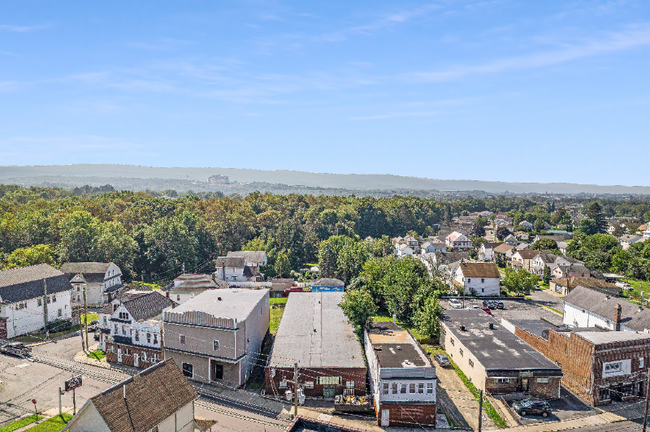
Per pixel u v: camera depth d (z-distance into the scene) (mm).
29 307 65812
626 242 167125
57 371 52031
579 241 148375
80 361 55688
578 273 112125
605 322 61438
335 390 47531
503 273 133500
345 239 127062
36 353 57938
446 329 61312
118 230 114125
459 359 55438
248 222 151625
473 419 42906
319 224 168375
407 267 78625
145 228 124438
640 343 47938
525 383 47625
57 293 71000
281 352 51531
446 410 44625
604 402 46438
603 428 41250
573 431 40688
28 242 109188
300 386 47406
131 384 32094
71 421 29578
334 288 95875
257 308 58344
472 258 159250
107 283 90000
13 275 67188
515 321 65562
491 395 47094
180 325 51406
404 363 44188
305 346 53500
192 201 183625
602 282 99812
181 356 51500
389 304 76500
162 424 32406
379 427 41844
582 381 47844
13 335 63406
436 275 101375
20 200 187000
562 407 45562
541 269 123312
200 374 50688
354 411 44531
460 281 100812
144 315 56125
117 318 55781
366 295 61625
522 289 100062
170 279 111188
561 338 52062
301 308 71375
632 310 59750
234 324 49125
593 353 46219
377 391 43438
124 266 106750
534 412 43469
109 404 29734
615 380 46938
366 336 56188
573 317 69875
